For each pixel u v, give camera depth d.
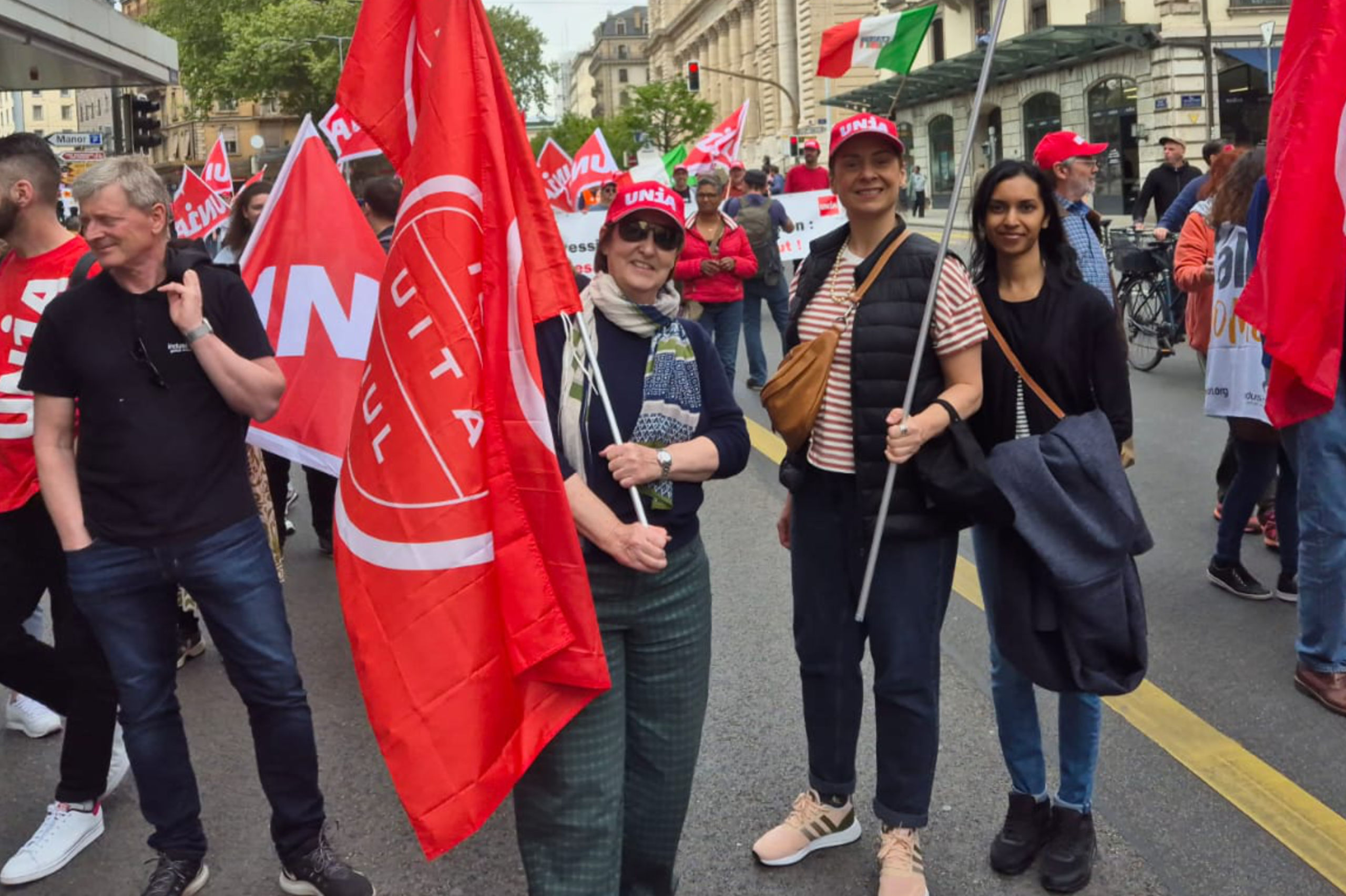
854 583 3.33
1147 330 11.23
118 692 3.35
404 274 2.70
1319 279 4.06
